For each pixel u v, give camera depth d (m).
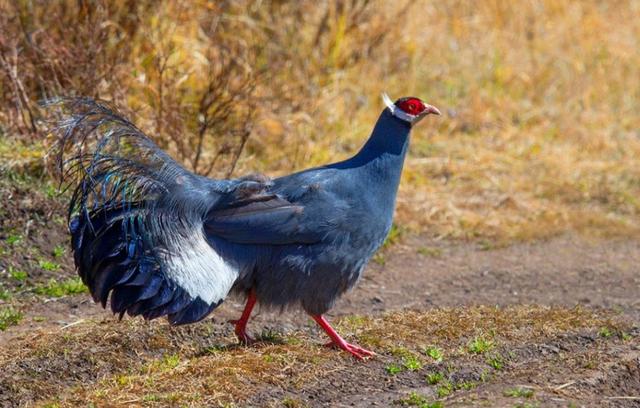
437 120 20.61
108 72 16.12
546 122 21.17
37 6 16.75
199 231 10.62
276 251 10.88
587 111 21.88
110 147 12.04
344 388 10.48
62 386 10.38
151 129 16.17
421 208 17.06
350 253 11.16
